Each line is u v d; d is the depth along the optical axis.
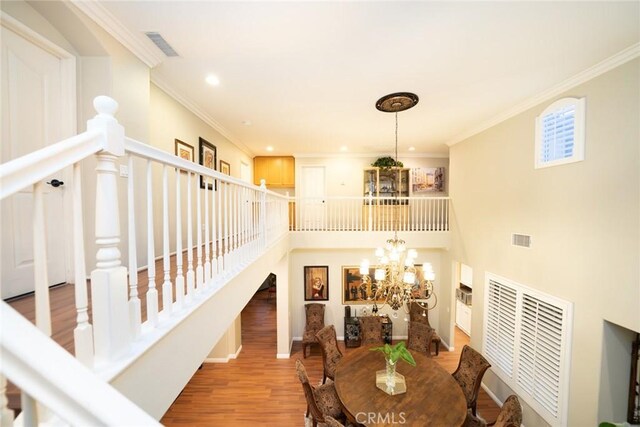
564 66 2.73
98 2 1.94
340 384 3.25
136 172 2.65
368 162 7.18
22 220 1.85
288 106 3.84
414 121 4.51
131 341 1.08
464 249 5.35
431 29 2.19
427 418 2.70
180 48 2.48
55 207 2.09
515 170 3.94
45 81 2.01
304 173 7.30
